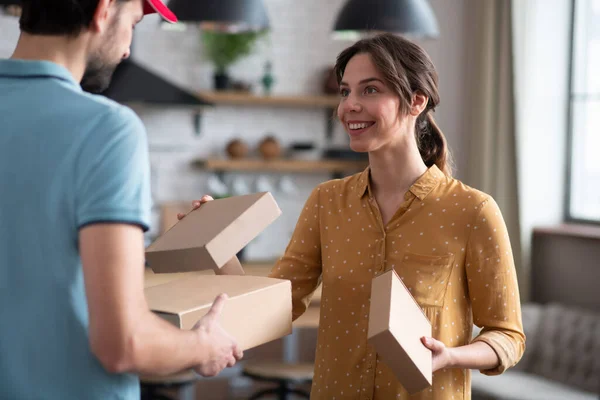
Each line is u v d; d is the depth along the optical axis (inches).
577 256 185.3
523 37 192.9
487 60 200.5
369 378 65.6
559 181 199.0
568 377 156.9
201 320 49.6
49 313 43.7
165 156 216.1
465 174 215.5
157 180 215.5
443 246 65.3
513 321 64.9
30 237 43.6
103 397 44.6
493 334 63.6
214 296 57.0
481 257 65.0
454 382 65.4
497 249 64.9
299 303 72.4
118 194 42.5
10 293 43.9
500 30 199.2
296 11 223.1
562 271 189.9
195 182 218.5
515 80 192.5
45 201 43.3
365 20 137.2
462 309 66.3
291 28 223.0
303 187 226.5
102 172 42.8
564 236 189.0
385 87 64.3
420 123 70.7
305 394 164.9
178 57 216.1
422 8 139.6
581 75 195.2
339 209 69.5
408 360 51.8
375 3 137.2
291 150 218.8
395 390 64.7
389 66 63.7
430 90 66.9
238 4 134.6
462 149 215.9
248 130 221.9
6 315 43.9
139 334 42.6
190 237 56.7
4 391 44.2
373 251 66.9
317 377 69.4
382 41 65.8
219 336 49.3
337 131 227.9
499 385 151.1
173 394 194.4
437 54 216.7
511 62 193.8
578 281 184.9
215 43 210.7
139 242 43.5
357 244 67.7
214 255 53.9
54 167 43.4
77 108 44.5
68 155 43.3
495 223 65.2
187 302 55.1
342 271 67.9
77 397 44.1
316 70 225.3
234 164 210.5
